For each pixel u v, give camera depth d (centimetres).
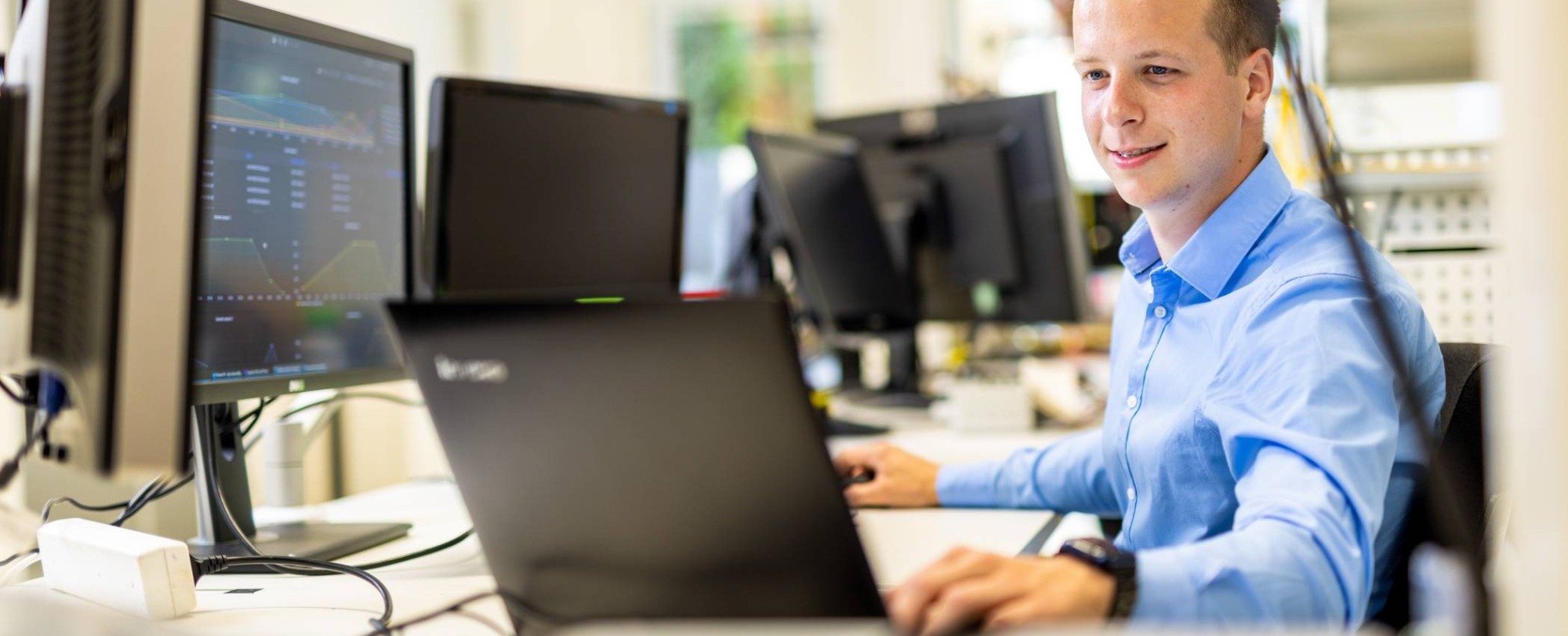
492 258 147
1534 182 46
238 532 121
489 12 458
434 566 121
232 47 115
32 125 86
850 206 235
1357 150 187
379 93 136
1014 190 239
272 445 146
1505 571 58
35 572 118
